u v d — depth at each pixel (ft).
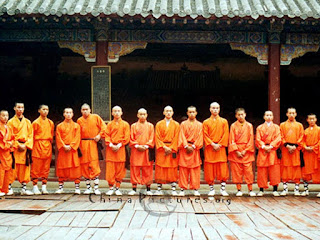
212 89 66.33
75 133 32.83
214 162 32.45
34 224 24.11
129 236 21.77
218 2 35.42
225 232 22.50
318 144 32.78
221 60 66.23
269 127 32.63
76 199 31.42
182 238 21.44
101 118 36.11
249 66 65.82
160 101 67.05
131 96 66.74
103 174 36.29
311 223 24.77
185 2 35.12
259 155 32.78
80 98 64.59
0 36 37.78
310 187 35.99
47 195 32.91
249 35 37.40
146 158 32.68
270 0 35.55
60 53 62.49
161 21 33.58
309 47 37.47
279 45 37.27
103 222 24.61
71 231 22.68
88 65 64.23
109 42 37.40
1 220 25.08
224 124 32.37
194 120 32.63
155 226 24.00
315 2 35.19
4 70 63.93
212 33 37.45
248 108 66.03
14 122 32.04
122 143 32.71
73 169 33.01
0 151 31.22
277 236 21.74
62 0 35.04
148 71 66.49
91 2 34.17
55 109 64.59
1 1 34.42
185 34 37.42
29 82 64.18
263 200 31.76
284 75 65.57
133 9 33.53
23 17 32.96
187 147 31.83
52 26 37.52
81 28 37.35
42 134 33.17
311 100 65.26
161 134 32.60
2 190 32.01
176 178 33.06
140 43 37.37
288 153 33.19
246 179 32.76
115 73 66.59
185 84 66.39
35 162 33.12
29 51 61.00
